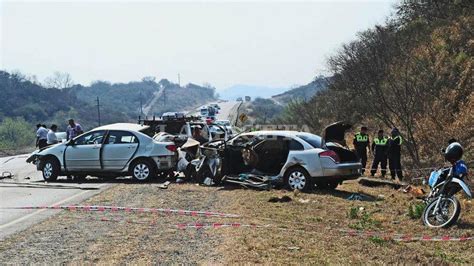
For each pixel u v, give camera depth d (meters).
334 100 31.88
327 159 13.26
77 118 78.44
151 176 15.52
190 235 8.28
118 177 16.89
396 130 16.69
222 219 9.64
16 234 8.41
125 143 15.76
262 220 9.59
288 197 11.79
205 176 14.61
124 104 144.00
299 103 40.94
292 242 7.87
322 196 12.54
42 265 6.70
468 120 18.44
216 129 24.12
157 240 7.96
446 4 29.77
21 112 69.00
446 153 9.61
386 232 8.82
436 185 9.74
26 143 48.34
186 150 15.69
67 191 13.65
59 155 16.05
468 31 24.14
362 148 18.05
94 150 15.81
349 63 25.02
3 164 23.48
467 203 11.20
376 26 26.97
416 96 19.27
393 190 13.86
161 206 11.03
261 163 14.01
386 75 20.08
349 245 7.81
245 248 7.45
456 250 7.66
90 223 9.23
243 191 13.15
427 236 8.54
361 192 13.42
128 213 10.19
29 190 13.92
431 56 22.53
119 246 7.61
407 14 31.50
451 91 20.50
